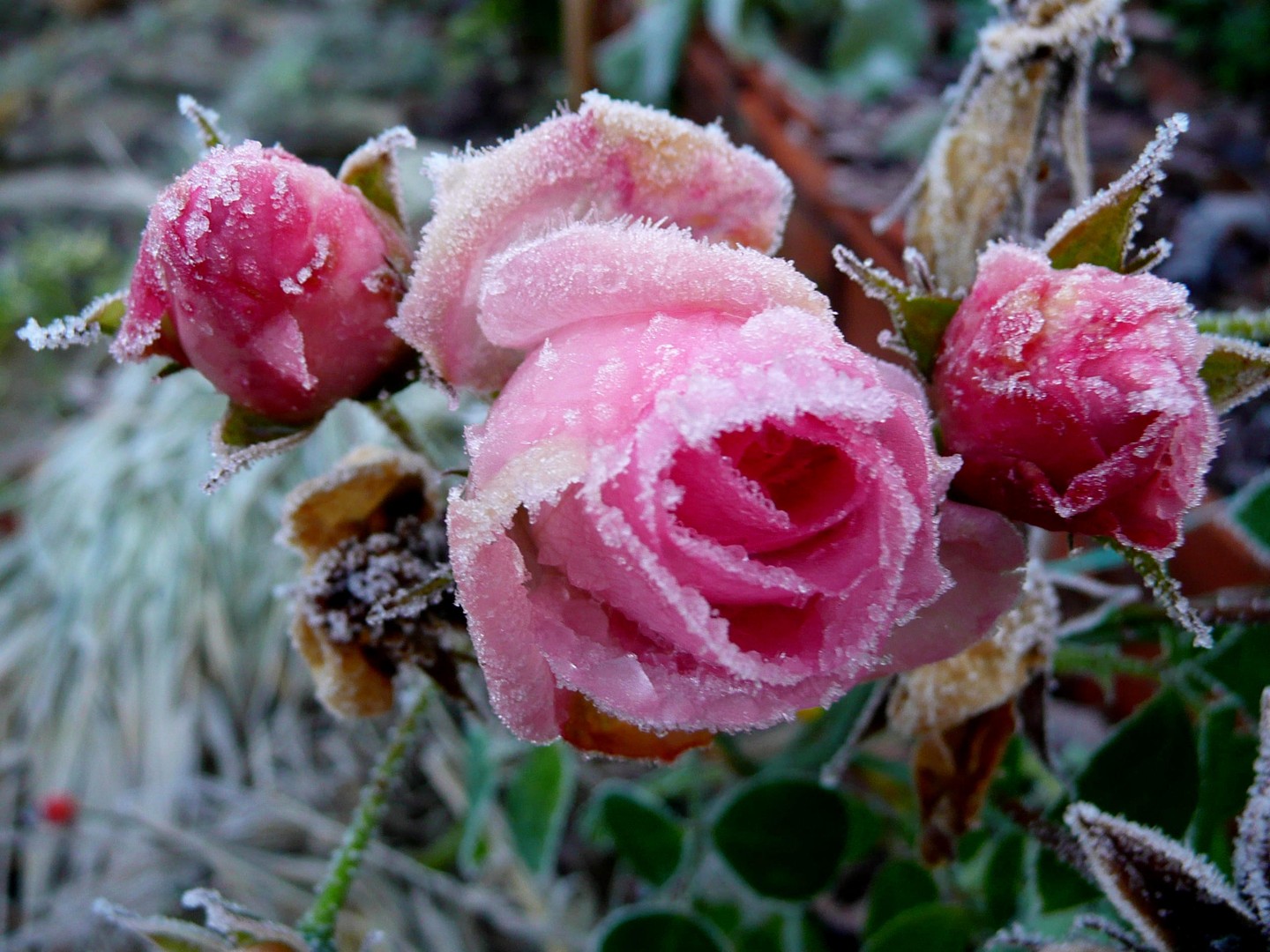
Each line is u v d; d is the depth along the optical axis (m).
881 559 0.14
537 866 0.29
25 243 0.76
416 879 0.39
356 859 0.21
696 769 0.30
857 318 0.38
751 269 0.15
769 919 0.29
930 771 0.21
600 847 0.38
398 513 0.20
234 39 0.96
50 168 0.84
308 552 0.20
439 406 0.52
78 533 0.54
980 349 0.16
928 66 0.54
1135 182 0.16
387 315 0.18
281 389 0.17
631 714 0.15
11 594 0.54
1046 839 0.21
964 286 0.21
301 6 0.99
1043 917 0.22
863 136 0.46
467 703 0.20
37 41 0.99
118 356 0.17
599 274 0.15
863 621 0.15
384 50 0.86
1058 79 0.21
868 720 0.21
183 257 0.16
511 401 0.15
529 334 0.16
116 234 0.78
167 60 0.92
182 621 0.50
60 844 0.44
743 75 0.53
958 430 0.16
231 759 0.46
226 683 0.49
